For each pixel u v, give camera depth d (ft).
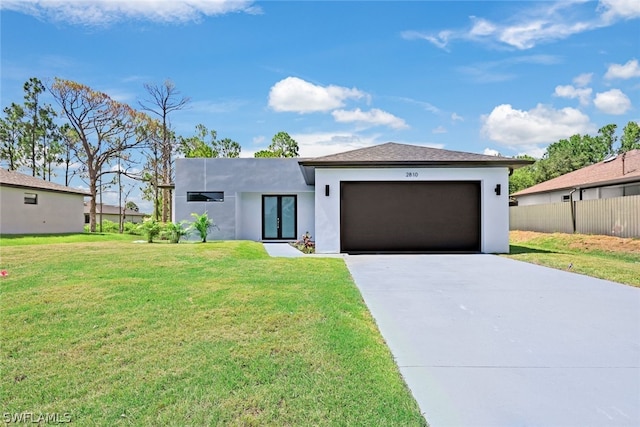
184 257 36.65
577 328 16.72
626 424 9.53
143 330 15.89
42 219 76.95
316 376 11.91
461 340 15.29
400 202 47.78
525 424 9.54
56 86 105.50
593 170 83.76
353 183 47.83
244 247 46.68
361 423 9.51
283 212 68.80
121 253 39.22
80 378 11.89
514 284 26.25
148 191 135.64
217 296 21.12
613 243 53.16
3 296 20.77
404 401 10.53
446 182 47.65
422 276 29.37
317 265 33.45
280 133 153.48
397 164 45.50
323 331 15.76
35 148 118.52
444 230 47.60
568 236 63.72
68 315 17.74
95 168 113.60
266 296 21.20
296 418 9.70
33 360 13.15
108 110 110.93
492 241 46.26
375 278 28.48
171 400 10.57
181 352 13.74
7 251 40.40
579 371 12.51
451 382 11.76
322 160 45.57
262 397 10.68
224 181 65.67
